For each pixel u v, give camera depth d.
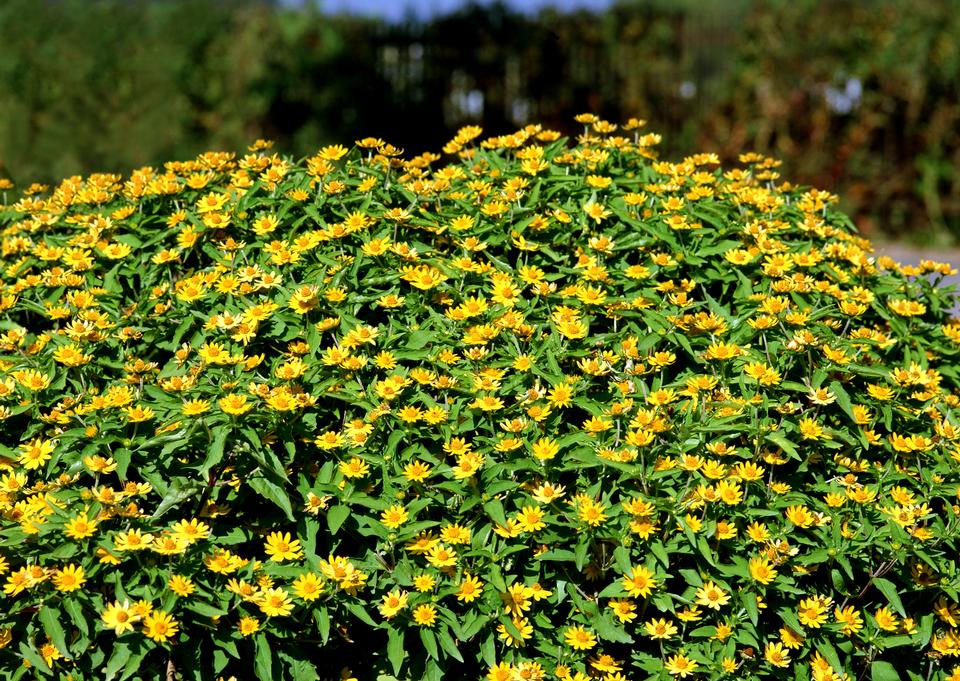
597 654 2.79
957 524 2.96
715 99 12.91
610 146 3.83
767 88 12.56
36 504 2.67
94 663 2.60
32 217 3.77
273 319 3.08
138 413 2.72
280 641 2.73
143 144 11.33
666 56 12.91
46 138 10.59
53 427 2.94
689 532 2.63
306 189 3.53
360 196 3.49
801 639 2.80
